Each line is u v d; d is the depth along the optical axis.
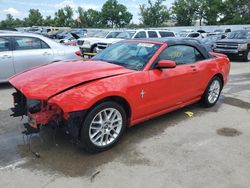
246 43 15.60
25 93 3.78
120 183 3.40
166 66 4.57
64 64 4.67
